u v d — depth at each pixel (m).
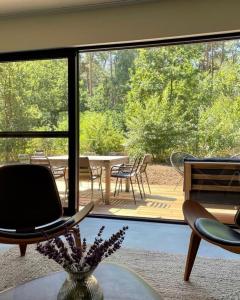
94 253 1.37
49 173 2.79
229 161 3.92
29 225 2.63
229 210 3.86
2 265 2.53
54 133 4.14
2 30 4.19
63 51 4.04
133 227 3.65
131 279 1.60
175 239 3.22
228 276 2.36
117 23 3.74
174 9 3.55
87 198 4.52
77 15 3.88
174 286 2.21
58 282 1.57
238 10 3.36
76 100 4.07
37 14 4.00
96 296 1.36
